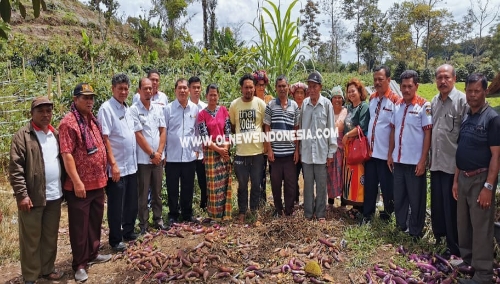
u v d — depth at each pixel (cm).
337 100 463
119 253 379
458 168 318
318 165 433
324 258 342
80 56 1781
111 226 379
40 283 332
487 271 303
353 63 4300
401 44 3706
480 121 299
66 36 2473
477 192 304
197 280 323
